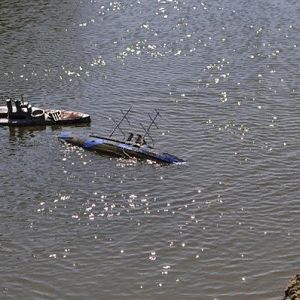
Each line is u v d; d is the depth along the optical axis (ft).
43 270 162.61
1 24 396.98
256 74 301.63
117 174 210.79
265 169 209.36
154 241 173.27
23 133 246.68
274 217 181.88
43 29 386.11
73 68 319.88
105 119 257.55
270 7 425.28
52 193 200.34
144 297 151.84
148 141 233.96
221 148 225.97
